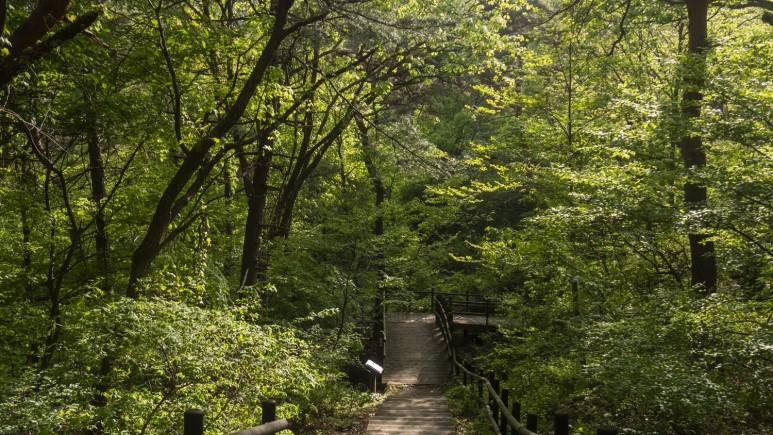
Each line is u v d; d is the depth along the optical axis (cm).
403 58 2052
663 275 1538
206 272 1309
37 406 702
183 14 1236
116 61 1176
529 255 1403
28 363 1236
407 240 3088
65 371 823
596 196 1162
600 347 1016
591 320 1245
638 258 1556
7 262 1470
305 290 1966
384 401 1747
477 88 1959
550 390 1190
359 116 1783
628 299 1365
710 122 1084
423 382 2138
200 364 790
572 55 1930
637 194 1137
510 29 2620
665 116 1112
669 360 878
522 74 2419
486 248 1612
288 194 2072
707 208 1042
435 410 1592
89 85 1142
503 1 1955
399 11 1888
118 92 1201
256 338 883
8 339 1273
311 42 1567
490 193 3073
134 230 1476
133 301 819
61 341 952
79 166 1745
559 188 1589
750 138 1041
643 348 909
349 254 2542
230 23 1539
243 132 1673
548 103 1970
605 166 1221
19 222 1423
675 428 914
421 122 3422
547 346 1366
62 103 1169
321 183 2489
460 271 3331
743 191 975
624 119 1733
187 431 464
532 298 1825
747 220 985
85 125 1117
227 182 1742
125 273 1433
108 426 731
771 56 1090
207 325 849
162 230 1129
